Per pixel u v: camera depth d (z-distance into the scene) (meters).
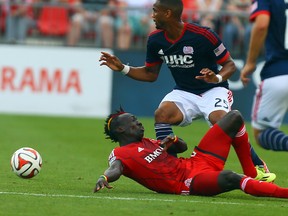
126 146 24.16
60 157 36.41
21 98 60.56
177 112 27.62
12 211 21.06
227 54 27.34
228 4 63.34
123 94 61.00
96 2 63.84
